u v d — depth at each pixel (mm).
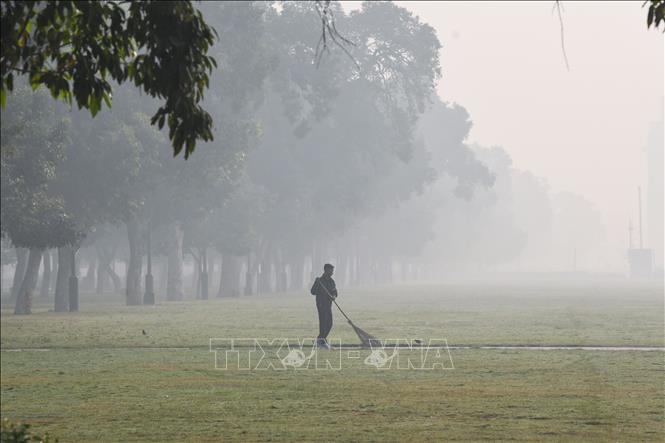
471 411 31875
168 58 17750
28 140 105188
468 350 55875
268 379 41156
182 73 17672
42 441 18875
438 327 81062
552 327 81062
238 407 33094
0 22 17438
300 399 34906
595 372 43469
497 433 27703
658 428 28484
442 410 32094
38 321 94625
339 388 38000
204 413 31812
